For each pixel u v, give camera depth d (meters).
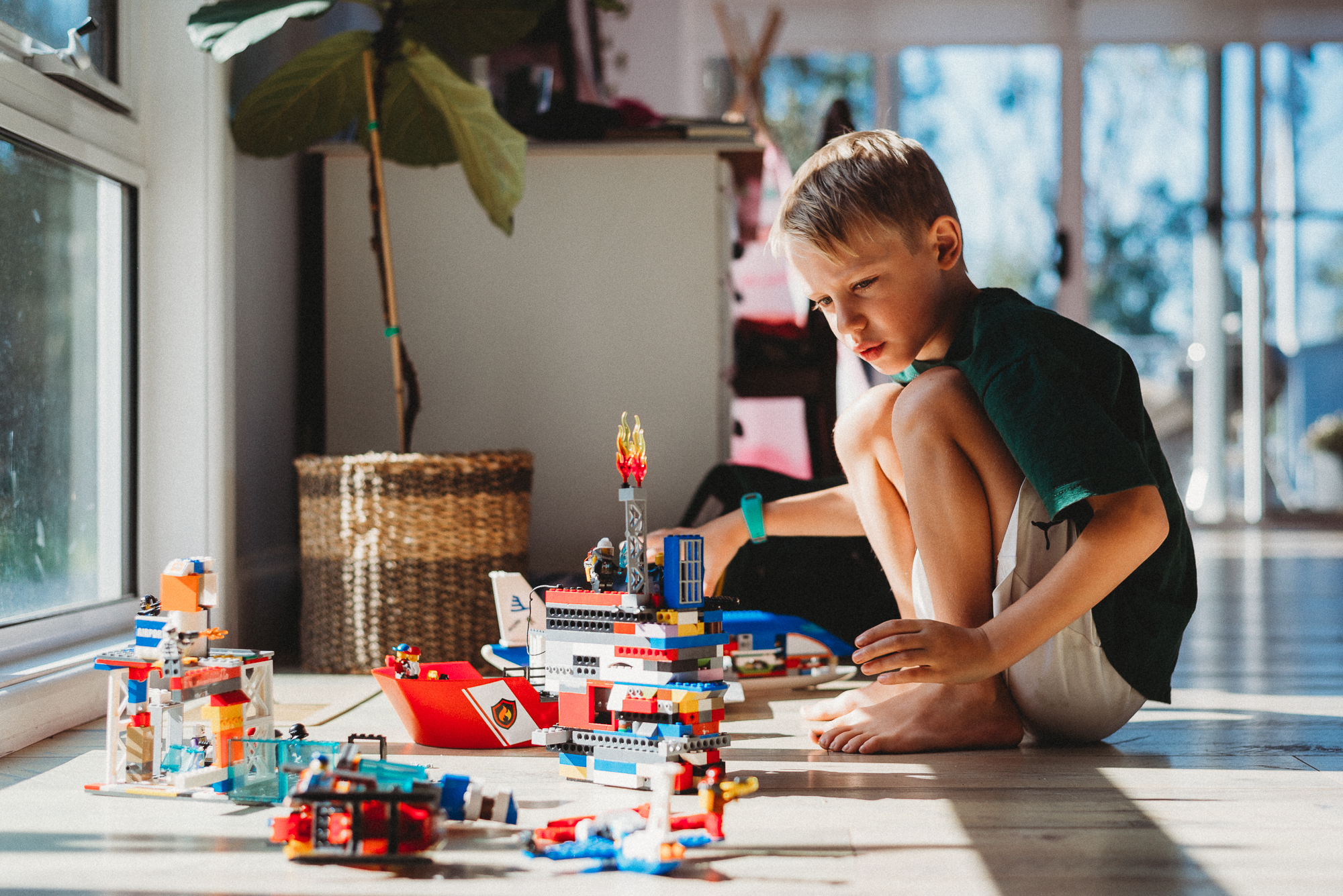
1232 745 1.26
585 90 3.62
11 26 1.42
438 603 1.78
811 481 1.92
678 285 2.24
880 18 5.36
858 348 1.23
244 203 2.03
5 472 1.40
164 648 1.03
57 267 1.55
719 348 2.24
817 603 1.83
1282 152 5.50
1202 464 5.56
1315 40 5.42
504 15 2.01
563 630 1.11
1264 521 5.55
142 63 1.81
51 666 1.35
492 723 1.24
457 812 0.94
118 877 0.82
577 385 2.24
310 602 1.83
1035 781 1.09
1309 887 0.79
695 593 1.06
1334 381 5.56
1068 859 0.86
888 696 1.30
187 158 1.83
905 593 1.32
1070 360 1.13
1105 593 1.05
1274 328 5.55
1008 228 5.43
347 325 2.25
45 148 1.49
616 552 1.17
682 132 2.26
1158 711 1.48
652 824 0.85
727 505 1.91
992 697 1.24
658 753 1.03
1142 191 5.46
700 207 2.23
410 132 2.09
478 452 1.86
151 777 1.07
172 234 1.83
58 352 1.55
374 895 0.78
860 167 1.19
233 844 0.90
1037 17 5.37
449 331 2.26
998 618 1.04
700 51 5.23
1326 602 2.78
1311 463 5.57
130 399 1.78
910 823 0.95
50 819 0.97
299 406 2.31
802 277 1.23
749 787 0.92
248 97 1.86
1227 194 5.48
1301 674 1.78
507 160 1.95
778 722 1.41
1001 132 5.41
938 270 1.23
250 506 2.04
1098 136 5.43
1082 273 5.42
